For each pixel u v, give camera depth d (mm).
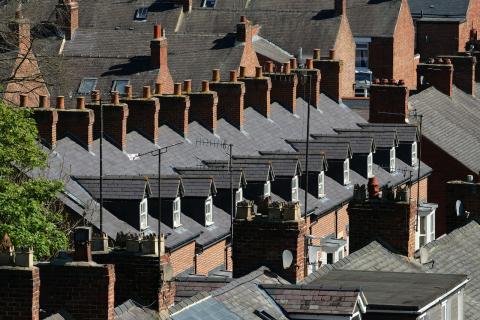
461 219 182250
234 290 138500
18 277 119188
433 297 139375
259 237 147375
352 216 161000
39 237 188375
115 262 133625
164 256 134875
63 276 125562
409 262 159625
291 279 146375
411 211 160875
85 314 125500
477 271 166625
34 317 119688
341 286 141250
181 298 143250
